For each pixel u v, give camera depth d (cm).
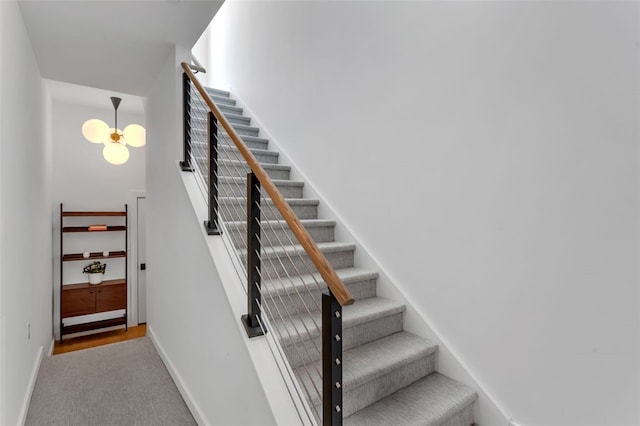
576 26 137
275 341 150
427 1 198
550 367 146
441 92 191
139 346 307
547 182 146
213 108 187
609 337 130
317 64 293
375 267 233
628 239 125
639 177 122
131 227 511
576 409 139
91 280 468
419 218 205
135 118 513
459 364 181
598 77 131
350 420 150
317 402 141
